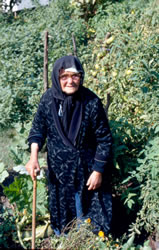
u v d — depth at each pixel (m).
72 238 2.58
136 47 3.88
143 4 6.05
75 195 2.61
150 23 4.53
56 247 2.72
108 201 2.69
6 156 3.92
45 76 3.55
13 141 3.80
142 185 2.83
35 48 5.85
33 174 2.40
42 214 2.86
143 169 2.80
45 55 3.55
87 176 2.55
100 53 4.76
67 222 2.75
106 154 2.48
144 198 2.79
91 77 4.57
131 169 3.03
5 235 2.82
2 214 2.93
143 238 2.88
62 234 2.72
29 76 5.27
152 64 3.62
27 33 6.25
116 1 7.42
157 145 2.84
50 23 6.70
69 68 2.25
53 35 6.09
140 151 3.10
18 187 2.82
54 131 2.44
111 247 2.59
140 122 3.68
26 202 2.84
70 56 2.31
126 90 3.95
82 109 2.38
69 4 7.59
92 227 2.69
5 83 4.97
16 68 5.17
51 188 2.66
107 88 4.19
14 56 5.66
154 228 2.91
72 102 2.37
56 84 2.35
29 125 3.60
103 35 5.67
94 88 4.33
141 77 3.55
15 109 4.69
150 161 2.78
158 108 3.23
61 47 5.82
